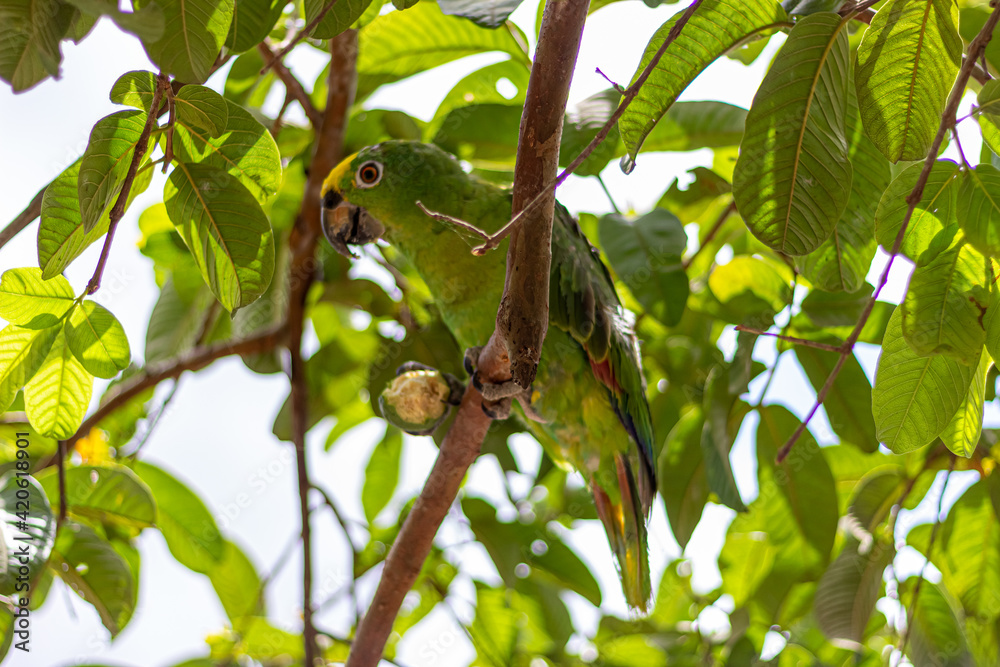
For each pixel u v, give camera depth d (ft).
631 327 12.68
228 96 11.60
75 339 7.45
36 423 7.89
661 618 16.43
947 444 7.64
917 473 11.16
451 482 8.78
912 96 6.32
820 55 6.49
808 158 6.72
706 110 11.37
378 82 12.42
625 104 5.67
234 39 6.91
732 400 11.14
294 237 13.67
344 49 11.55
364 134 13.50
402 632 14.75
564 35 5.50
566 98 5.84
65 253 6.24
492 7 9.14
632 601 12.58
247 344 13.35
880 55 6.26
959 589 11.62
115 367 7.61
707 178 12.51
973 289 6.46
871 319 11.05
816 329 11.43
